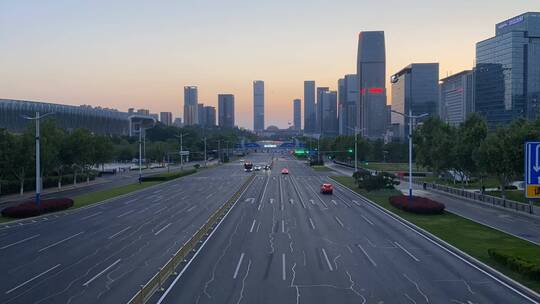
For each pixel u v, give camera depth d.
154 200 72.81
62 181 99.12
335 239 42.50
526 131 61.88
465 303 25.30
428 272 31.47
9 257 36.03
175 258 32.72
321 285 28.50
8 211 55.44
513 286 28.31
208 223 47.34
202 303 25.23
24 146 79.75
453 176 104.56
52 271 32.00
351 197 76.31
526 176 30.97
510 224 50.44
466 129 82.25
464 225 49.38
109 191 86.19
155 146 186.12
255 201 70.81
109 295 26.81
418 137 98.62
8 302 25.84
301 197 76.25
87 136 100.00
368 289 27.72
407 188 91.81
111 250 38.28
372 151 180.12
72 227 49.06
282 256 35.84
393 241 41.66
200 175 128.62
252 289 27.66
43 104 173.88
